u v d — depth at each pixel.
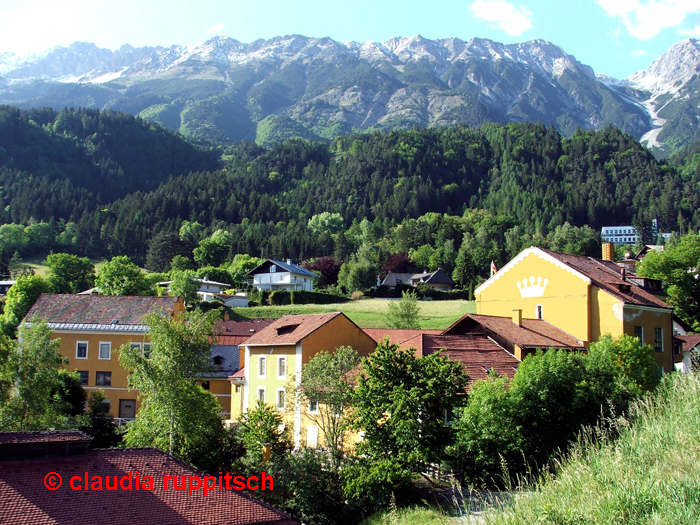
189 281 115.50
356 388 35.84
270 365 52.09
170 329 40.56
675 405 23.36
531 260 51.53
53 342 44.03
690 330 69.19
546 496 19.80
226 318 89.56
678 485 16.94
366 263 148.00
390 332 56.50
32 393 42.25
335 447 35.91
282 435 38.31
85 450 26.33
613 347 40.97
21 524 21.14
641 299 48.28
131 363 40.03
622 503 16.91
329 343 50.62
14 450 24.56
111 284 115.62
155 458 27.38
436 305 114.56
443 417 34.78
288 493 34.16
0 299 115.50
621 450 20.83
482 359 40.78
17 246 193.50
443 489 33.06
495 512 20.58
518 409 32.12
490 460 31.42
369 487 31.59
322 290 150.00
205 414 39.41
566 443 31.70
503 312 53.34
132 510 23.41
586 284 47.19
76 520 22.08
